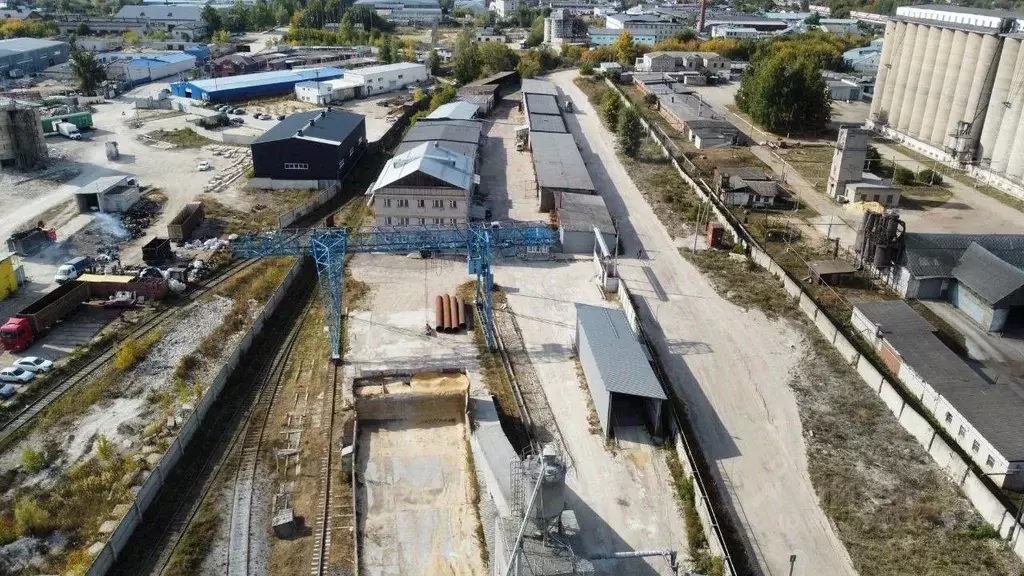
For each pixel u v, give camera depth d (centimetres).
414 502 3716
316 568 3312
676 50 17750
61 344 5025
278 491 3788
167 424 4181
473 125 9769
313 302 5822
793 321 5562
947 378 4438
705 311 5709
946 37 9612
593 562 3328
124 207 7406
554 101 12144
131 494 3662
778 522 3612
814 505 3728
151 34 19412
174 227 6619
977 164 9062
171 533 3466
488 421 4241
